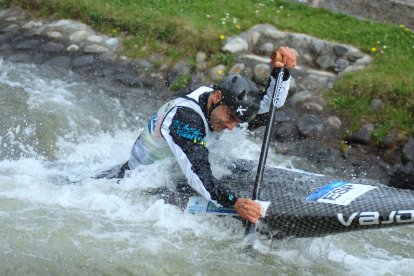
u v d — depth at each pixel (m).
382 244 9.99
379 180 12.88
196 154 8.38
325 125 14.02
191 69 15.71
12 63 16.09
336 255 9.32
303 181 9.19
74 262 8.05
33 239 8.37
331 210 8.29
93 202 9.50
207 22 16.78
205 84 15.33
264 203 8.68
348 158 13.30
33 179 10.29
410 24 17.98
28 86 14.95
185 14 17.19
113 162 11.40
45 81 15.38
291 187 9.02
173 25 16.58
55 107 14.13
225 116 8.44
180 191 9.30
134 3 17.80
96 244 8.45
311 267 8.75
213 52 15.97
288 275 8.45
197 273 8.20
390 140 13.39
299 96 14.80
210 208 9.05
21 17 18.06
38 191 9.79
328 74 15.45
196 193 9.20
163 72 15.78
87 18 17.39
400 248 9.91
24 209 9.12
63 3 17.81
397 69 15.14
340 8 18.73
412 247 9.99
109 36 16.89
